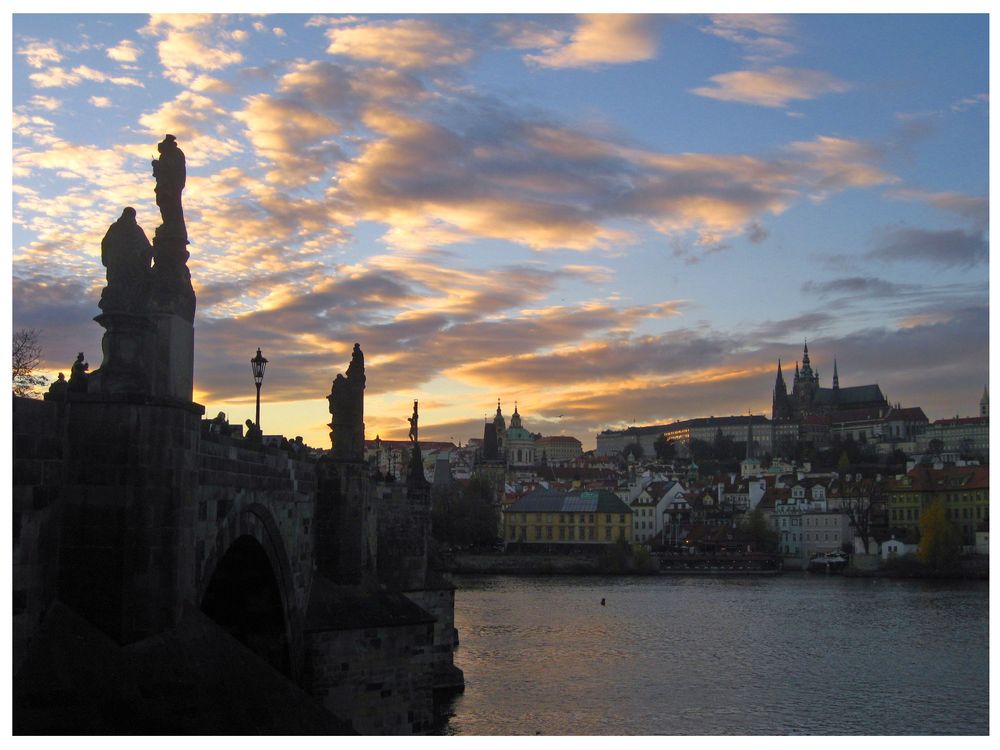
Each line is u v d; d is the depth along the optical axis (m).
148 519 31.78
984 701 95.19
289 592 52.09
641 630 145.88
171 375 33.31
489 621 158.25
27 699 28.75
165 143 34.72
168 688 31.31
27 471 29.56
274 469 48.72
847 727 84.75
